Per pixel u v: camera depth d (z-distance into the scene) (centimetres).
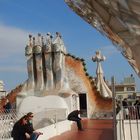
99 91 3575
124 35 504
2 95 3972
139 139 1518
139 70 532
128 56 530
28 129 1282
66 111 2598
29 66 3197
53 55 3136
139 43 499
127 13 477
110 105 3391
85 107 3431
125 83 5647
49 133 1920
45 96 3017
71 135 2059
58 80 3092
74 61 3506
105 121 3047
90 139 1888
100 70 3972
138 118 1550
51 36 3189
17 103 3102
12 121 1666
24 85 3200
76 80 3469
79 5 517
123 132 1434
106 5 484
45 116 2556
